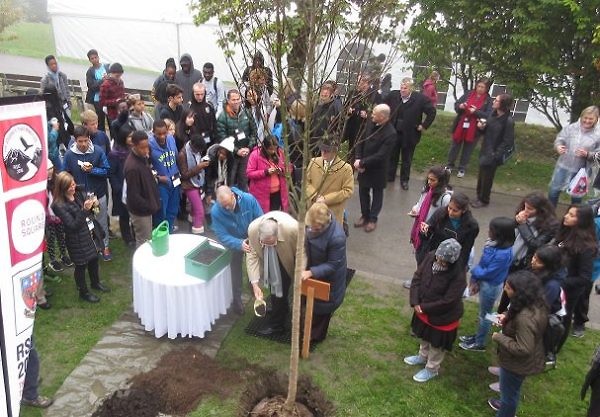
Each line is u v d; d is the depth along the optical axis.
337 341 5.42
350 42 3.47
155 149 6.50
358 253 7.29
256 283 4.93
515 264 5.15
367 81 3.70
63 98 11.20
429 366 4.89
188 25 14.98
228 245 5.22
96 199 5.78
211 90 10.34
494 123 8.38
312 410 4.18
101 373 4.82
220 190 5.05
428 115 8.88
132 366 4.91
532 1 8.69
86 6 15.48
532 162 10.69
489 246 4.85
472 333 5.66
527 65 9.09
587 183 7.28
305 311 4.96
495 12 9.17
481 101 9.55
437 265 4.53
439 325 4.57
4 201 2.90
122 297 5.98
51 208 5.41
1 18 18.88
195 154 6.91
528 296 3.84
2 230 2.91
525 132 11.80
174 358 5.02
